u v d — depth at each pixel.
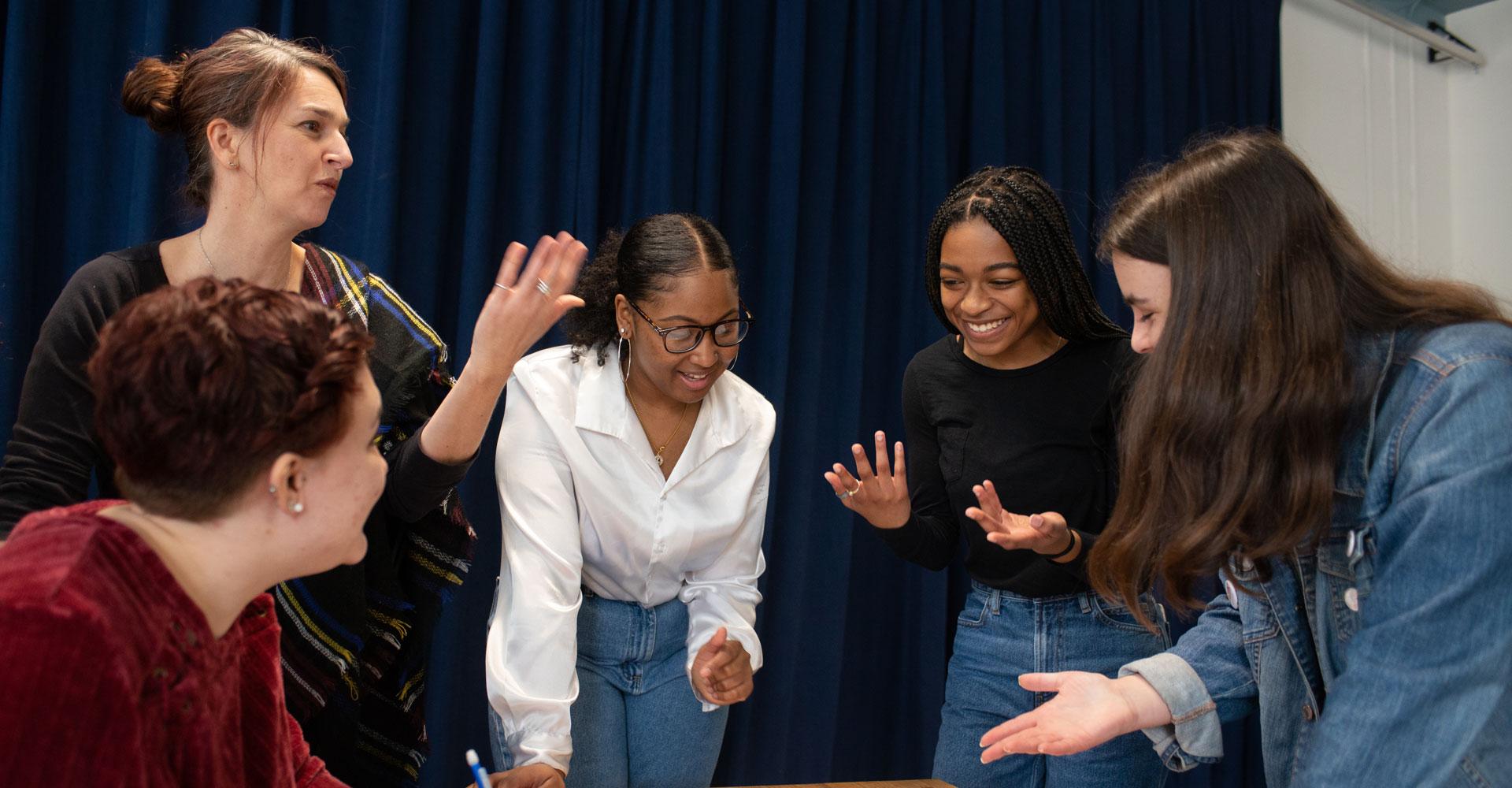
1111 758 1.59
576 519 1.61
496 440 2.29
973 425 1.76
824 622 2.62
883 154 2.79
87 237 1.98
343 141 1.47
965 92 2.90
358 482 0.85
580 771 1.59
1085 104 3.01
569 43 2.36
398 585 1.57
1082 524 1.71
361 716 1.61
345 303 1.54
